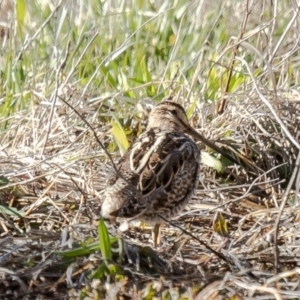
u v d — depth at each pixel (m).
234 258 9.79
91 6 14.80
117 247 9.88
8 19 14.98
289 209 10.74
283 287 9.39
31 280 9.52
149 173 10.17
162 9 14.78
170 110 11.37
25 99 13.00
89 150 11.77
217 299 9.28
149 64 14.40
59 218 10.80
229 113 12.27
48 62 13.82
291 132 12.10
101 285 9.47
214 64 12.73
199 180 11.52
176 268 9.80
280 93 12.49
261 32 13.35
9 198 11.02
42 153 11.48
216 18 14.44
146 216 10.04
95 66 13.80
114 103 12.92
